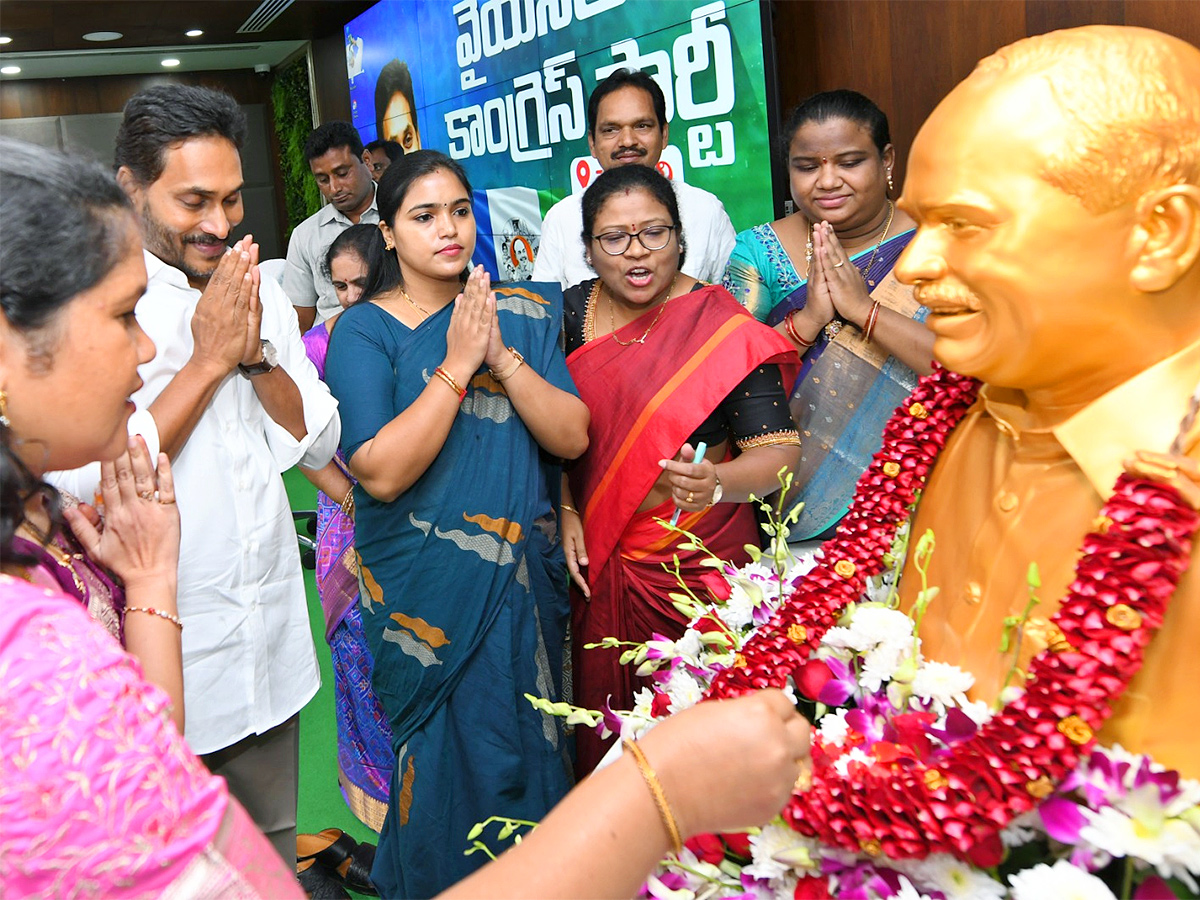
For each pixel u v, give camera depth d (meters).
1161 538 0.68
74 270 0.72
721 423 1.89
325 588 2.26
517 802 1.81
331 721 2.81
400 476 1.71
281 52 8.03
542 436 1.81
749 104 3.06
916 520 0.95
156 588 1.05
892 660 0.86
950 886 0.74
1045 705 0.71
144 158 1.46
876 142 1.97
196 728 1.52
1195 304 0.73
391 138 5.96
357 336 1.82
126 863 0.55
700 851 0.86
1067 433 0.76
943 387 0.95
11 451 0.71
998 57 0.72
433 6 5.06
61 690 0.56
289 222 9.11
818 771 0.80
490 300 1.71
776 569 1.16
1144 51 0.68
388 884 1.89
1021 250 0.68
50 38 6.68
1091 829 0.69
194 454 1.49
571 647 2.06
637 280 1.86
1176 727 0.72
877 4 2.81
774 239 2.14
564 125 4.14
